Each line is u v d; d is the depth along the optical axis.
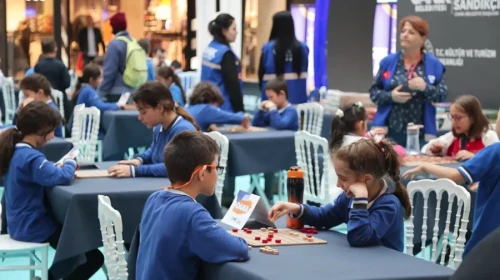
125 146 7.50
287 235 2.92
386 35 8.20
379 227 2.76
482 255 1.35
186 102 8.20
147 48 9.50
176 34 12.91
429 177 4.27
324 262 2.55
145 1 12.83
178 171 2.76
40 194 4.04
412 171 3.51
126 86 8.34
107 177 4.27
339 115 4.75
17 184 4.02
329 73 8.07
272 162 6.00
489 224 3.15
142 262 2.74
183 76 11.14
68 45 12.33
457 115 4.72
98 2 12.41
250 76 10.90
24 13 12.00
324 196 5.16
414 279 2.39
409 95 5.20
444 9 6.71
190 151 2.75
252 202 3.01
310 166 5.26
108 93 8.27
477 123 4.71
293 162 6.10
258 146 5.93
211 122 6.23
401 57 5.31
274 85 6.60
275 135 6.06
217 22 7.02
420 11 6.89
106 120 7.71
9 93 10.02
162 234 2.66
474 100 4.73
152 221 2.73
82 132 6.58
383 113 5.36
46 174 3.96
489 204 3.16
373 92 5.34
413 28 5.17
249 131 6.26
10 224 4.09
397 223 2.84
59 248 3.80
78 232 3.82
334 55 8.02
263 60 7.49
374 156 2.79
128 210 3.89
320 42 8.20
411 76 5.24
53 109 4.11
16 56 12.06
